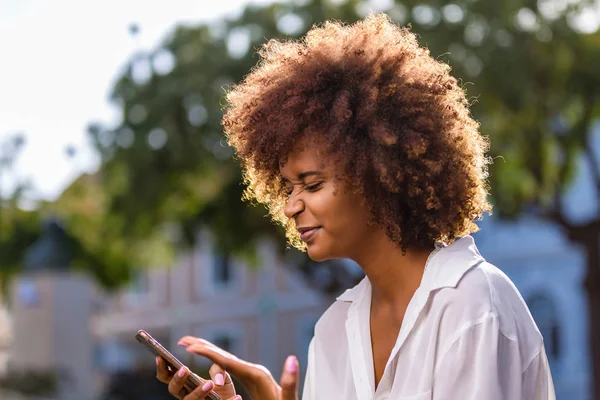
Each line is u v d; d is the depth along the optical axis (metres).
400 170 1.56
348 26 1.77
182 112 13.40
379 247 1.62
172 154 13.28
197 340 1.65
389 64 1.65
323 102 1.59
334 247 1.60
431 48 11.98
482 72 11.95
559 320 19.73
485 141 1.73
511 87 11.90
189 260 27.42
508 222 13.14
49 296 18.67
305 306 24.34
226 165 13.38
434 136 1.60
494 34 12.05
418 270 1.62
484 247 21.20
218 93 13.12
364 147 1.57
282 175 1.65
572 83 12.57
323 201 1.57
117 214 14.19
